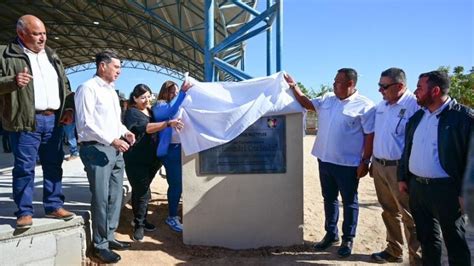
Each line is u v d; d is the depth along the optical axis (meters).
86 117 3.67
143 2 14.98
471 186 3.24
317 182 9.45
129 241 4.56
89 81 3.75
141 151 4.58
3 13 23.89
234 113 4.52
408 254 4.36
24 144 3.52
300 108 4.64
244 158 4.66
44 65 3.68
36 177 6.76
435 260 3.62
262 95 4.60
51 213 3.83
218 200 4.67
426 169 3.39
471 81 35.69
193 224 4.67
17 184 3.50
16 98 3.37
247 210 4.68
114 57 3.84
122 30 26.09
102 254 3.93
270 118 4.64
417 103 3.62
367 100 4.34
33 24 3.52
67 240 3.77
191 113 4.59
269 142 4.66
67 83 4.03
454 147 3.22
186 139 4.59
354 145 4.35
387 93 3.98
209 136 4.52
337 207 4.64
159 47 29.95
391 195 4.19
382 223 5.83
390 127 4.01
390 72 3.94
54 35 30.16
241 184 4.67
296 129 4.66
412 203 3.65
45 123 3.68
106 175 3.84
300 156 4.68
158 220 5.34
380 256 4.33
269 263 4.24
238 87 4.65
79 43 34.09
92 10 22.98
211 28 6.85
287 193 4.70
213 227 4.68
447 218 3.35
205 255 4.43
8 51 3.39
